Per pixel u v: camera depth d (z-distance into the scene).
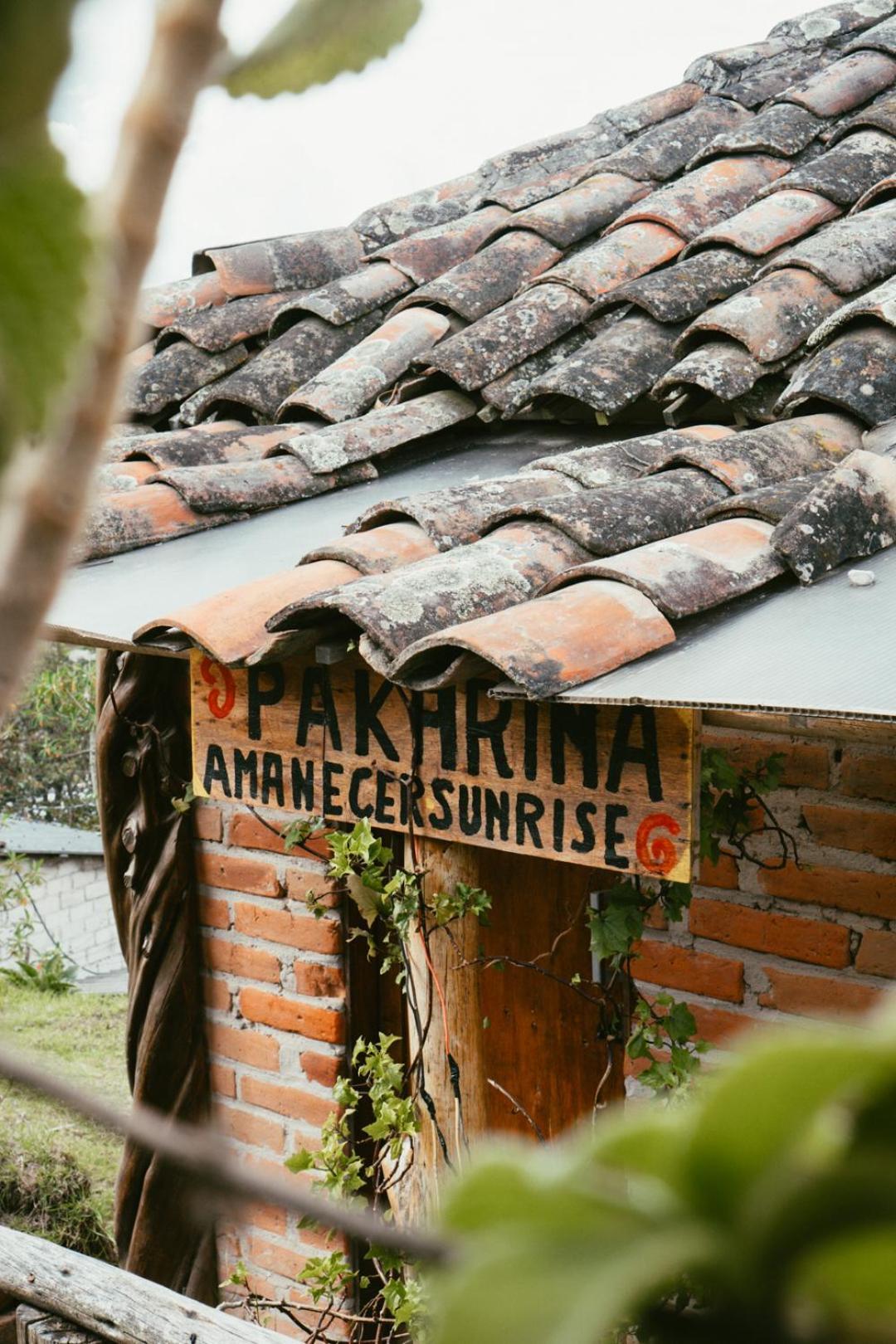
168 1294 2.67
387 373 3.41
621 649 1.89
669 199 3.51
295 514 3.00
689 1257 0.22
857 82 3.81
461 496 2.55
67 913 11.03
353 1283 3.37
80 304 0.20
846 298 2.88
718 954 2.85
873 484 2.15
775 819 2.62
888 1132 0.21
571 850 2.04
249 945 3.51
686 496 2.37
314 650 2.30
